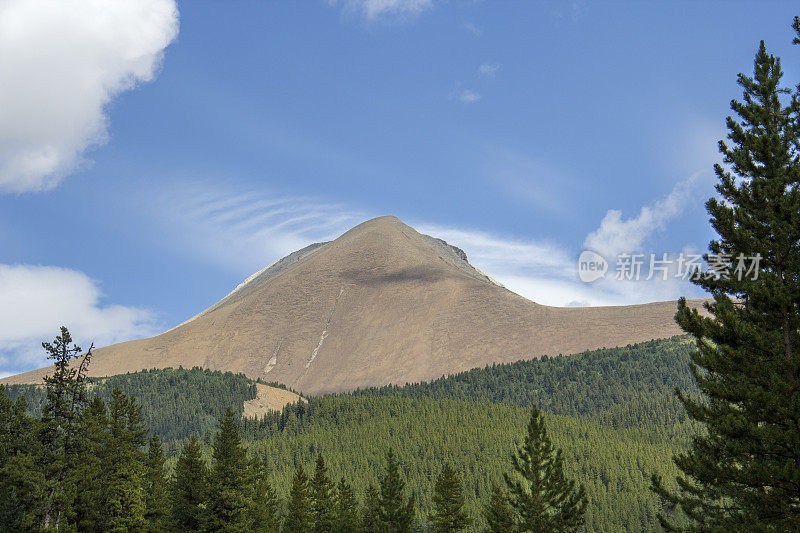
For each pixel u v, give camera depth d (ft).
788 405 89.04
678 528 98.89
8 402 194.29
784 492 89.10
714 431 99.66
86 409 196.75
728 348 95.76
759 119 106.52
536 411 175.83
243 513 242.17
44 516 178.29
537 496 169.48
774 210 100.17
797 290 93.66
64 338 191.52
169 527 245.04
